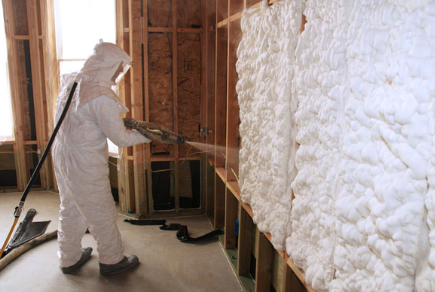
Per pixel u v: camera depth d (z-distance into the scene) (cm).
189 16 334
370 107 78
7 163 423
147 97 333
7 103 404
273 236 151
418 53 64
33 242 278
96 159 219
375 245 79
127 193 352
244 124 195
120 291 223
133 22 319
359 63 82
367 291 84
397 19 72
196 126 350
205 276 241
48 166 415
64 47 374
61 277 238
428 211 64
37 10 383
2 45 395
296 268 135
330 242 103
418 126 65
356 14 85
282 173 138
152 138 237
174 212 356
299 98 122
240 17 209
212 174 345
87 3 346
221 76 277
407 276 72
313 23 110
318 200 110
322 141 105
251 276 236
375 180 77
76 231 238
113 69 221
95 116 211
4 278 235
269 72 150
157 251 276
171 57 338
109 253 237
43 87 398
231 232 272
